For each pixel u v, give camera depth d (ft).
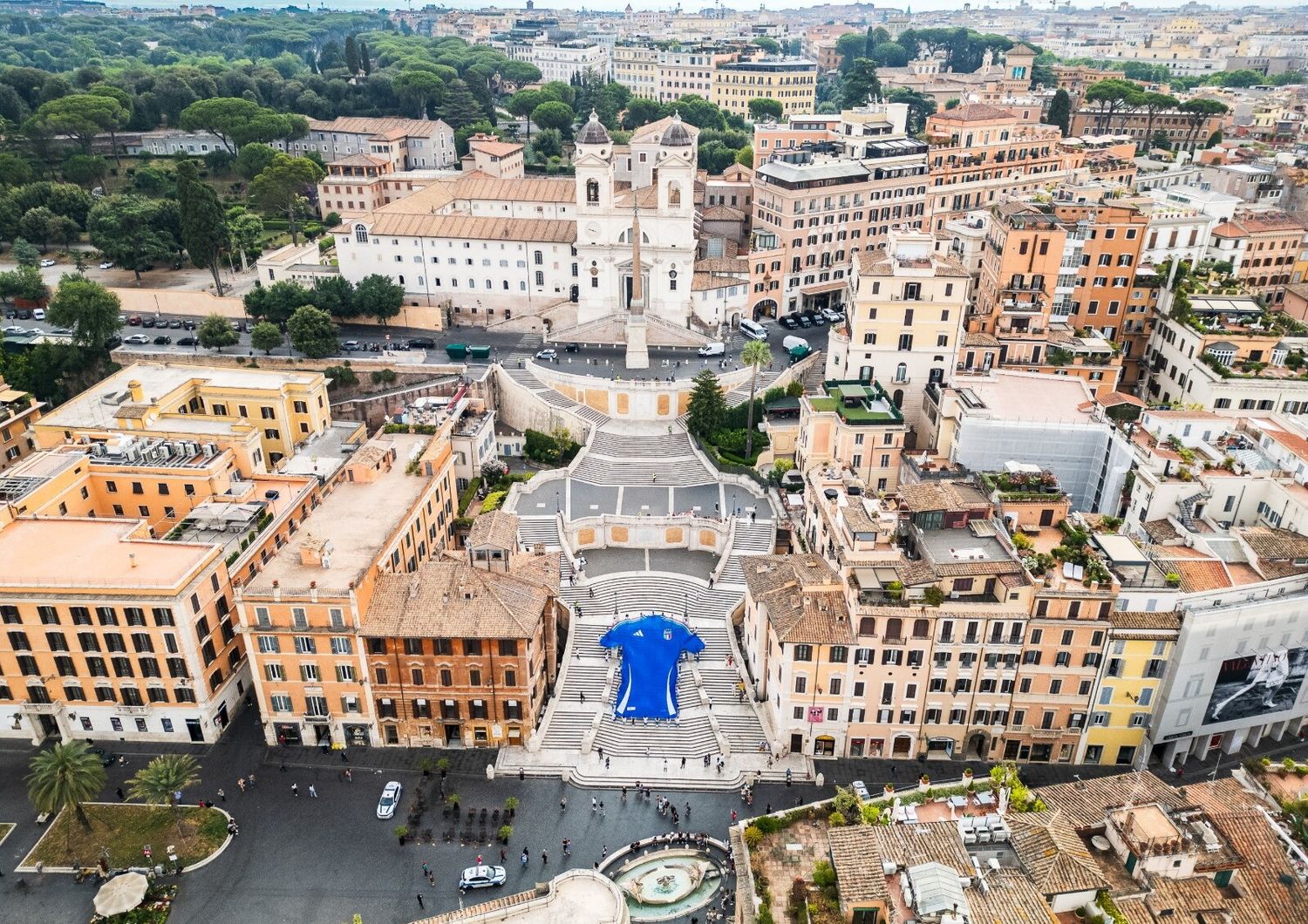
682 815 316.81
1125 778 248.11
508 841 305.94
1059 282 515.91
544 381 567.59
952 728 328.90
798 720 331.77
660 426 547.49
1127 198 572.10
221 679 353.51
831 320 654.94
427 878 292.40
